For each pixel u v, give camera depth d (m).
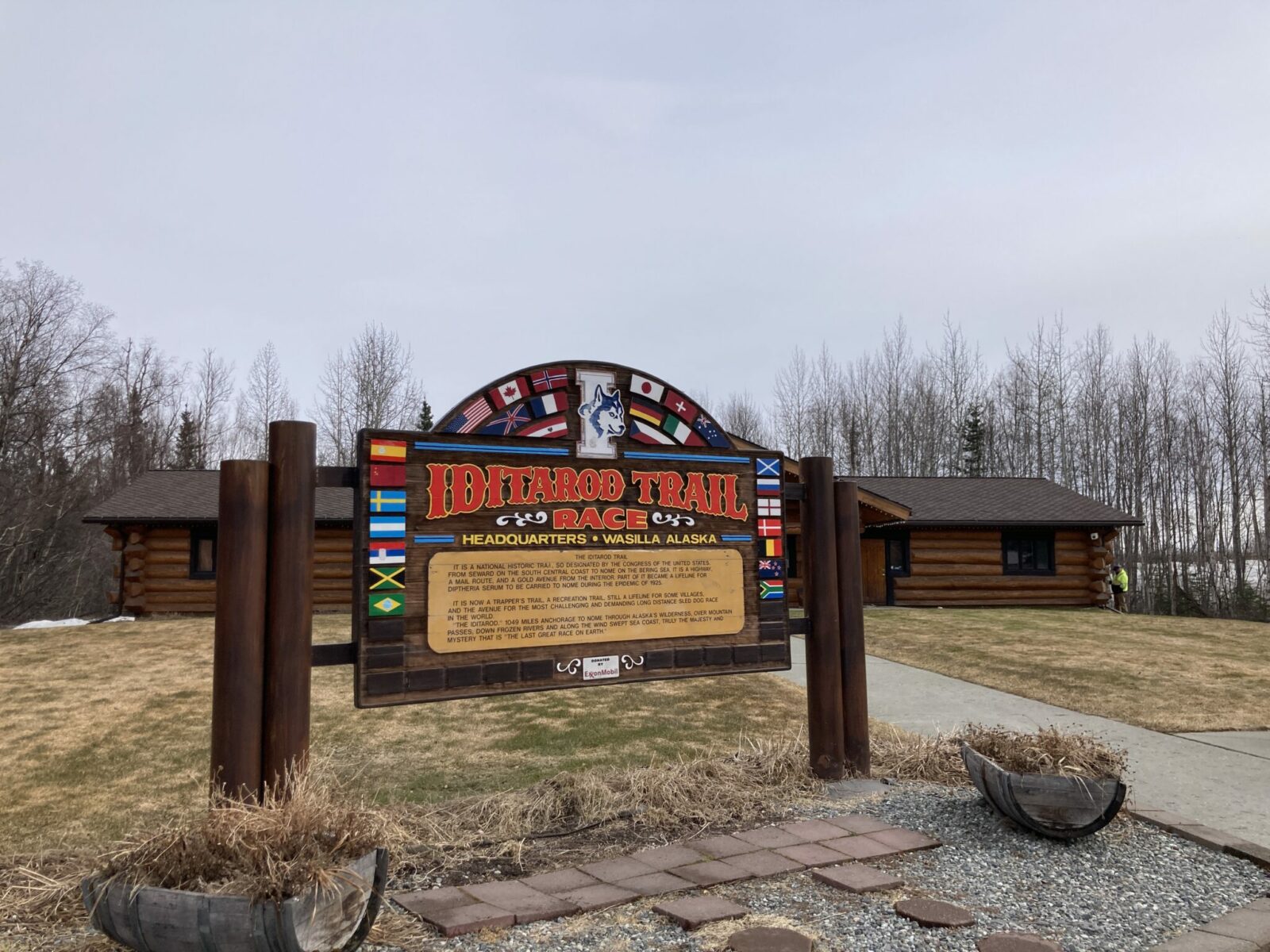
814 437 47.19
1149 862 4.78
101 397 35.72
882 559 20.58
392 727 8.35
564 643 5.77
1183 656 12.79
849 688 6.63
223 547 4.70
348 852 3.51
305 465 4.89
